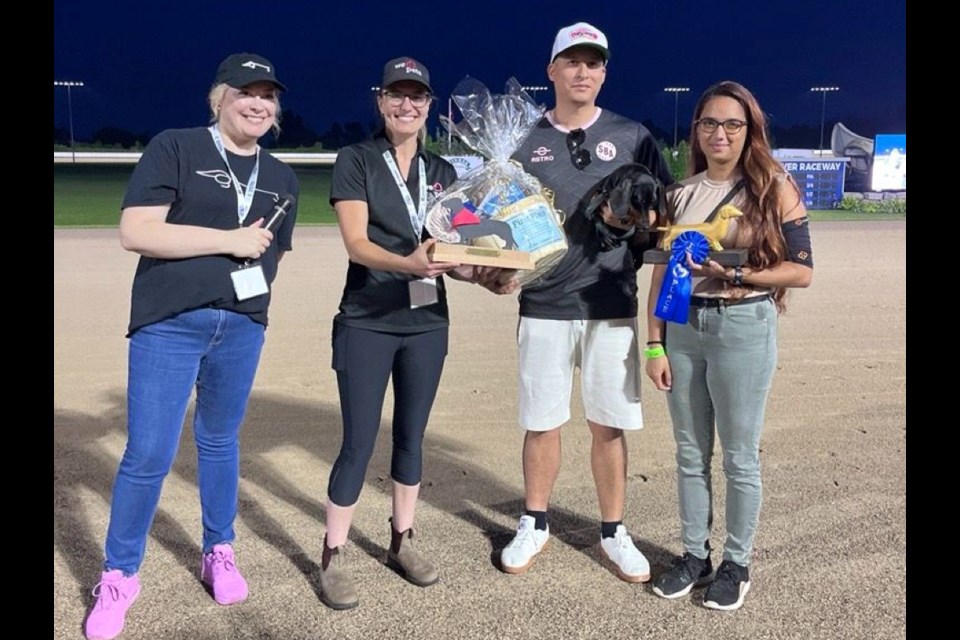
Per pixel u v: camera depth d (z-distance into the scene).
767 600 3.19
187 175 2.83
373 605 3.17
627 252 3.39
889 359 6.98
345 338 3.14
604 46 3.23
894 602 3.15
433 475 4.55
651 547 3.66
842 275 11.95
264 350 7.36
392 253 3.00
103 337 7.75
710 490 3.26
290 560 3.55
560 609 3.14
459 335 8.09
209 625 3.02
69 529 3.78
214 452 3.15
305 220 21.25
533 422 3.44
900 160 27.00
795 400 5.83
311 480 4.47
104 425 5.27
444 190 3.24
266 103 2.88
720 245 2.97
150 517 2.99
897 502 4.09
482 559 3.57
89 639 2.89
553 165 3.37
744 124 2.95
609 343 3.38
